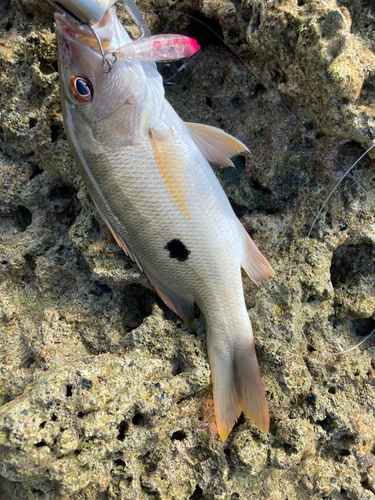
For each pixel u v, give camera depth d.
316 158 0.30
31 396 0.25
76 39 0.24
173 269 0.29
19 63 0.30
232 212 0.29
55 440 0.24
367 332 0.35
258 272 0.30
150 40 0.25
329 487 0.30
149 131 0.27
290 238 0.31
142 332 0.29
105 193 0.27
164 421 0.28
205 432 0.29
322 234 0.31
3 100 0.31
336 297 0.34
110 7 0.24
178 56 0.26
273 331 0.30
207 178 0.28
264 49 0.27
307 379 0.30
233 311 0.29
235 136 0.32
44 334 0.30
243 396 0.29
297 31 0.26
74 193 0.34
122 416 0.26
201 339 0.30
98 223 0.31
